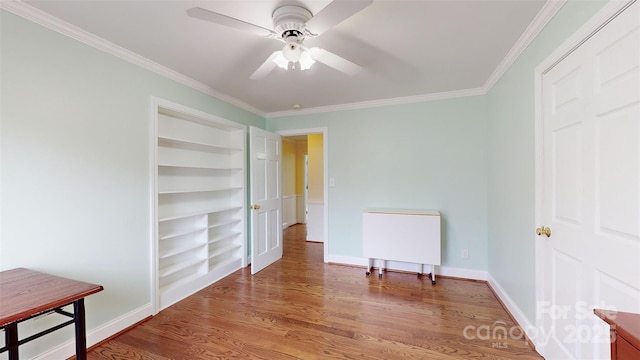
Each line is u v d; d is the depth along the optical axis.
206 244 2.93
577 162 1.34
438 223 2.88
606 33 1.13
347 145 3.54
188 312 2.33
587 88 1.25
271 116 3.96
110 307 1.96
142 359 1.72
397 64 2.28
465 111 3.01
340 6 1.23
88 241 1.84
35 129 1.58
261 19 1.64
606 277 1.16
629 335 0.68
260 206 3.41
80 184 1.79
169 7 1.52
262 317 2.23
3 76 1.46
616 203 1.10
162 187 2.67
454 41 1.90
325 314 2.28
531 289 1.83
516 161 2.06
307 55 1.68
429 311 2.31
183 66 2.33
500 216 2.47
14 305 1.10
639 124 0.99
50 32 1.64
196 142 2.76
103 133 1.92
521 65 1.95
